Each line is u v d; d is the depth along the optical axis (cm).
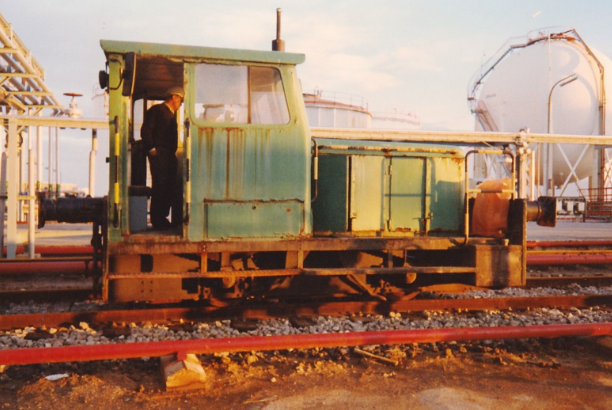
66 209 511
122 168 491
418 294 701
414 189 611
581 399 360
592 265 957
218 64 510
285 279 560
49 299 636
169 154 566
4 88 1316
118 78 489
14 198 952
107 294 487
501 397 361
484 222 612
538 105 3030
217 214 504
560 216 2742
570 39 3250
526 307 634
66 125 1012
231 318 557
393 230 602
